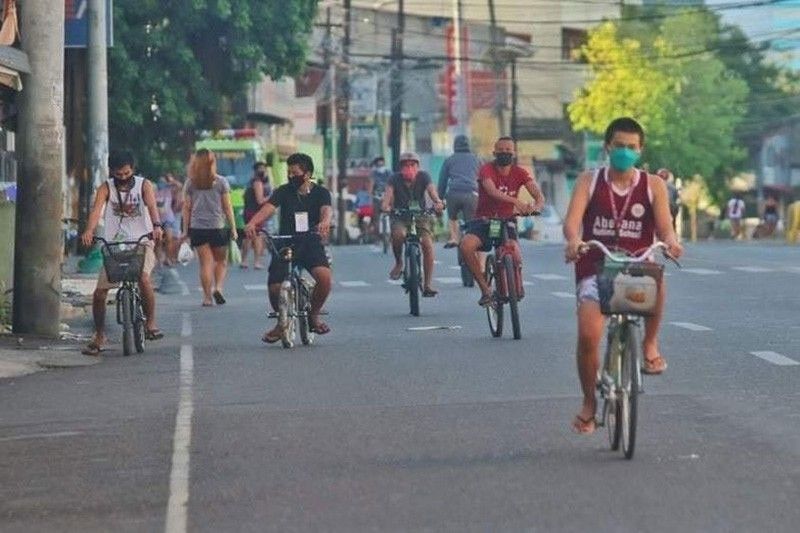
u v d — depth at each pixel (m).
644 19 171.75
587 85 174.12
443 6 172.88
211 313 46.19
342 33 147.25
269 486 20.58
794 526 17.61
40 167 38.84
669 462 21.38
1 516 19.53
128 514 19.33
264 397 28.61
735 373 30.19
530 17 188.88
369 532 17.88
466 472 21.05
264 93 133.25
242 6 89.81
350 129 152.00
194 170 48.41
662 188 21.73
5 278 41.34
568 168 189.25
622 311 21.17
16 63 37.66
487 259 37.62
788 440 22.97
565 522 18.05
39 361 34.66
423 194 43.88
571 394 27.89
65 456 23.41
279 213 36.41
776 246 94.94
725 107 175.00
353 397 28.20
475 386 29.16
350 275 61.91
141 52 87.62
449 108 155.12
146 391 29.97
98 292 35.72
